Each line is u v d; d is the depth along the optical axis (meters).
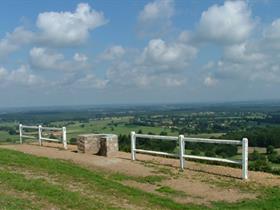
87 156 20.59
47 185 13.38
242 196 13.56
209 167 17.50
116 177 16.34
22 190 12.58
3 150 21.06
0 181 13.40
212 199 13.47
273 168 18.14
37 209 10.88
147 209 11.97
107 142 20.75
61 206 11.38
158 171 16.97
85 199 12.26
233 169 17.02
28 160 17.58
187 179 15.71
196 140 16.77
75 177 15.01
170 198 13.68
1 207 10.67
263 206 12.54
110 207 11.69
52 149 23.45
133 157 19.50
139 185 15.34
